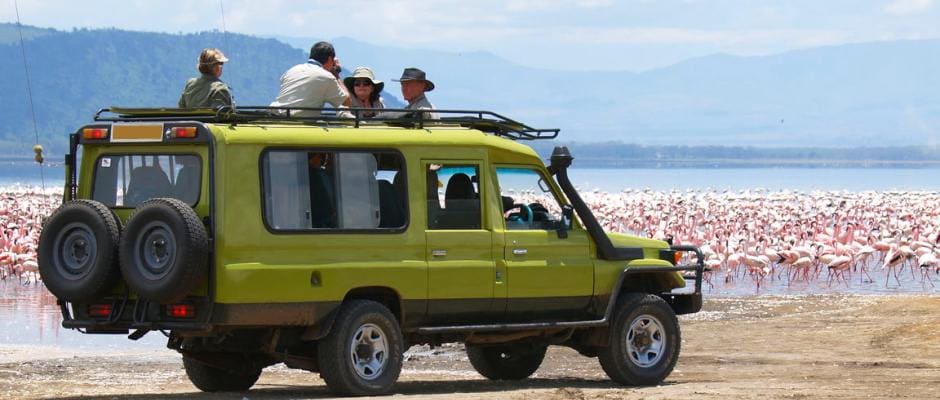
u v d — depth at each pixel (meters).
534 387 30.08
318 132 25.77
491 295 27.72
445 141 27.38
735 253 70.81
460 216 27.53
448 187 27.53
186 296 24.67
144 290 24.19
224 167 24.61
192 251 23.91
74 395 29.09
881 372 33.06
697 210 130.00
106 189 26.06
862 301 55.03
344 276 25.67
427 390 28.75
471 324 27.75
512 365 32.25
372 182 26.41
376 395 26.05
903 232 101.94
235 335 26.53
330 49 30.44
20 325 47.78
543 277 28.53
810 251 72.25
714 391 27.73
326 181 25.81
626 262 30.08
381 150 26.55
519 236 28.31
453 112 27.95
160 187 25.41
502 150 28.30
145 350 40.69
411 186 26.84
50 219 25.34
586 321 29.25
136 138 25.45
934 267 75.44
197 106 28.83
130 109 26.23
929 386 29.30
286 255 25.09
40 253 25.36
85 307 25.67
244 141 24.88
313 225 25.55
